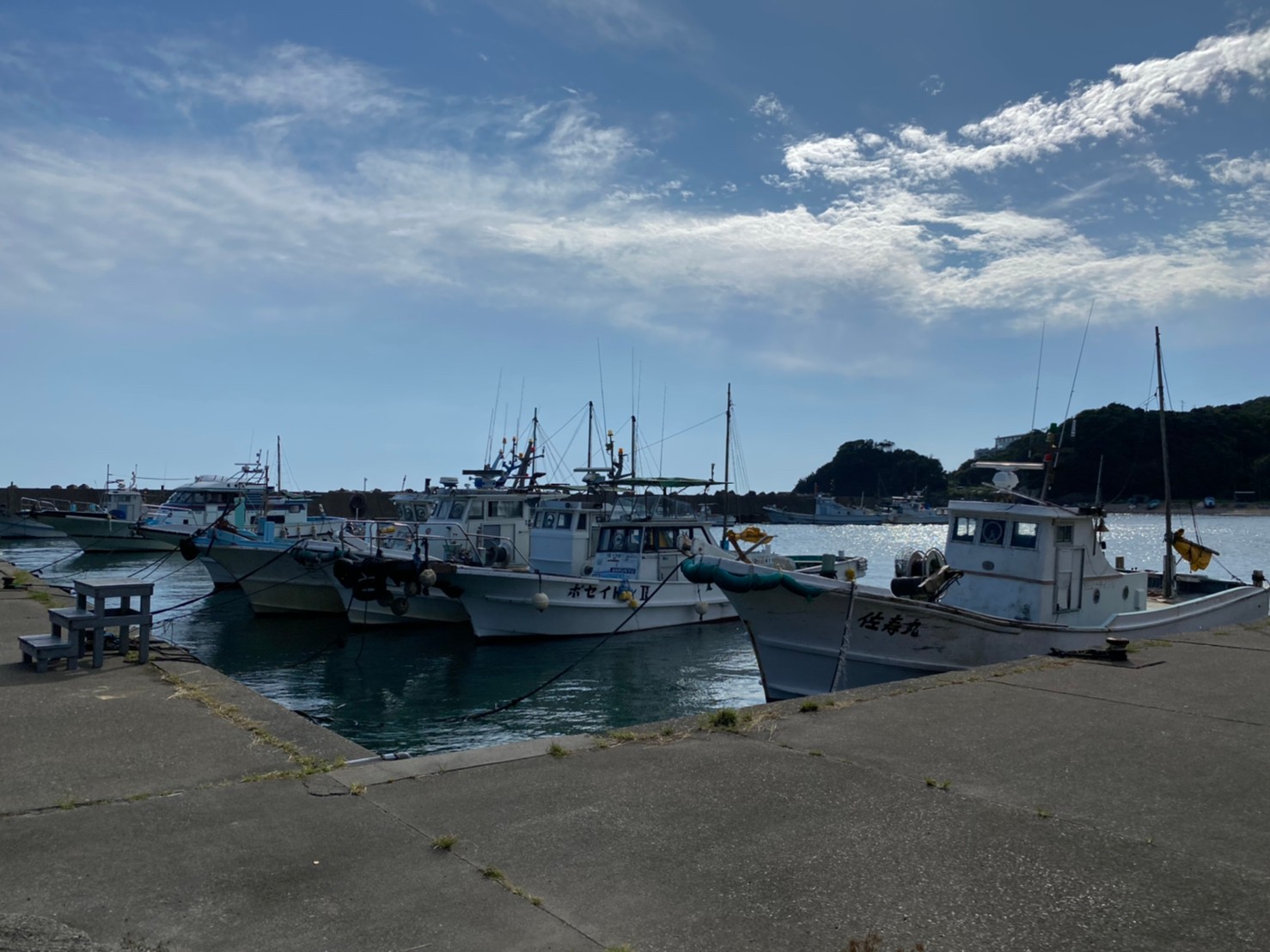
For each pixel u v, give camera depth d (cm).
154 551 4506
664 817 493
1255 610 1619
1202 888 423
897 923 380
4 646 984
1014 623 1273
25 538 5391
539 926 366
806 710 759
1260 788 571
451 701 1620
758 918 380
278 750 600
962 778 578
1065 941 369
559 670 1870
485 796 521
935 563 1413
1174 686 880
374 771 560
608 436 2550
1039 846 468
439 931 361
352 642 2197
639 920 375
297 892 392
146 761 572
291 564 2491
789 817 499
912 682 887
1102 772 599
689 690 1702
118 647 946
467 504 2520
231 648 2138
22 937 327
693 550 2292
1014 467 1470
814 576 1295
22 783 529
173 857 426
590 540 2423
